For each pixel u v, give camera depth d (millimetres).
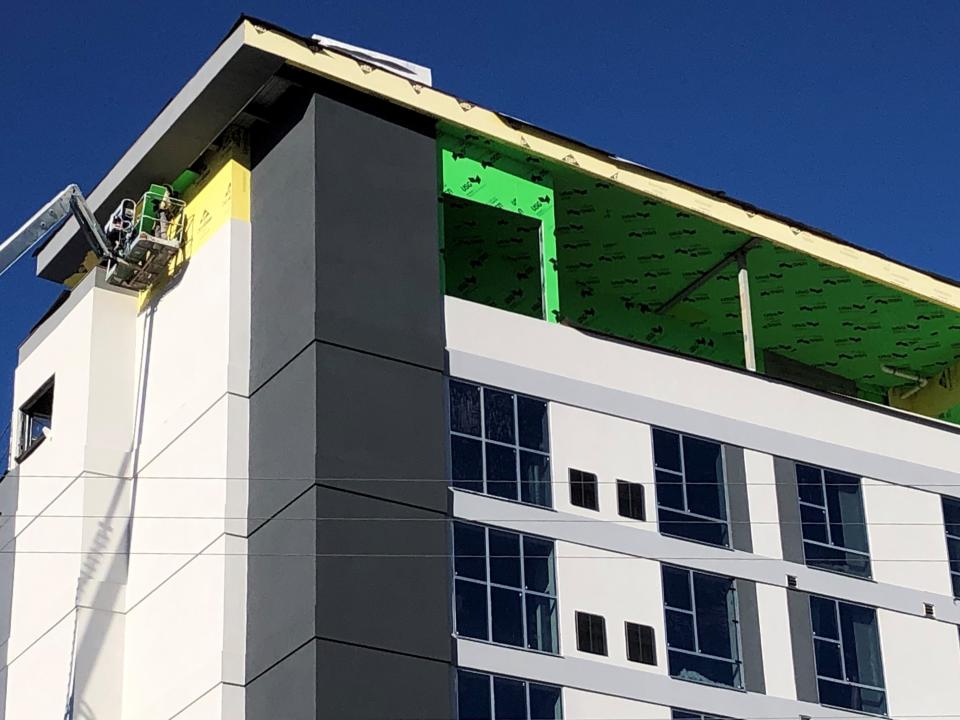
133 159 42438
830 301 48531
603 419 40875
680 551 40531
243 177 41094
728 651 40250
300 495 36000
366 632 34906
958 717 42750
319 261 37719
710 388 43062
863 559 43469
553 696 37250
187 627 37812
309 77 39469
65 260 46125
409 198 39656
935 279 48344
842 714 40969
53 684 40469
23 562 43812
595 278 47438
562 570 38594
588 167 42344
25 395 46625
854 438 44938
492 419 39188
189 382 40500
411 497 36719
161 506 40219
